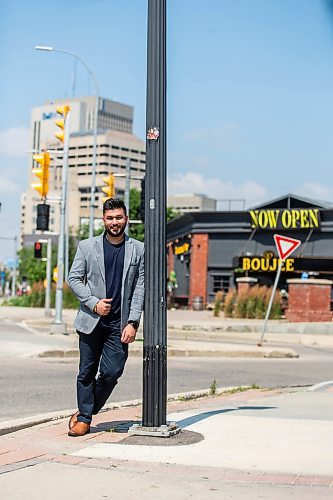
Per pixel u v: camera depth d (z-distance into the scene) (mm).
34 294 55406
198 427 8445
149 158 7781
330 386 14133
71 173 119312
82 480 6211
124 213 7715
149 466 6672
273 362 20234
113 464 6723
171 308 50906
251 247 50188
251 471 6539
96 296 7668
